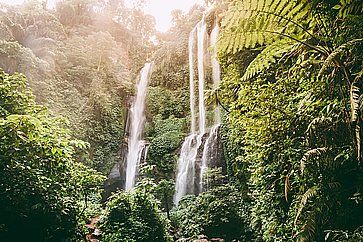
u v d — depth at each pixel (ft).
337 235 6.15
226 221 24.00
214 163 36.47
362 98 5.26
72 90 45.47
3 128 11.87
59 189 14.64
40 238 14.48
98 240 20.24
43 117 15.08
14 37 45.34
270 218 12.73
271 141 10.83
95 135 43.98
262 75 13.17
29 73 39.86
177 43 55.26
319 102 7.72
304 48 7.58
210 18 49.49
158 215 21.98
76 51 50.90
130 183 43.21
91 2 62.59
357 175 6.96
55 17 53.26
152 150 43.83
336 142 7.00
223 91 16.49
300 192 8.79
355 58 6.36
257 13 6.85
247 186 25.84
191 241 22.56
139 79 55.98
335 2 6.97
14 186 13.08
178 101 49.67
